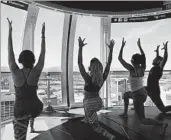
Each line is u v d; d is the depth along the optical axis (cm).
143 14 588
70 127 386
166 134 336
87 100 284
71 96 623
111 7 587
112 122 421
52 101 581
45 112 526
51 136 342
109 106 616
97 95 288
